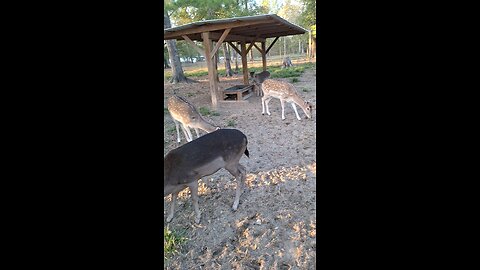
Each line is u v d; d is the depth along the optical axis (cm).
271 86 560
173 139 478
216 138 242
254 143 433
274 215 251
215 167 240
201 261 207
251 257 207
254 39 952
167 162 223
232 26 617
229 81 1337
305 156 373
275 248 213
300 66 1692
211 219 253
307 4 1827
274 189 294
